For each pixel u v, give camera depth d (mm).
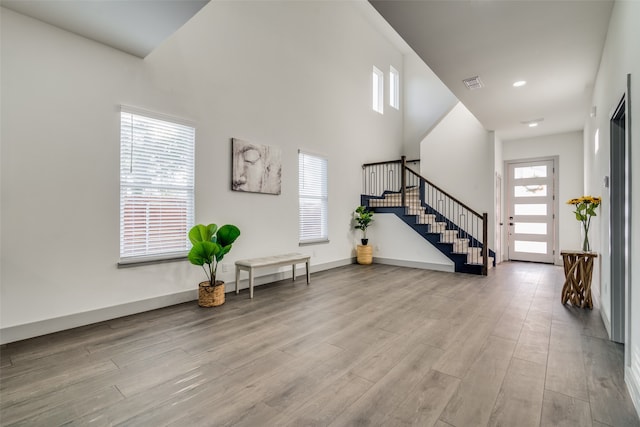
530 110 5336
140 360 2414
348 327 3104
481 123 6148
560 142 6945
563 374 2191
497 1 2627
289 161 5383
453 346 2658
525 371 2234
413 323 3213
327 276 5566
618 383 2074
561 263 6855
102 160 3270
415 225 6340
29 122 2846
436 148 7469
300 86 5629
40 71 2900
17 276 2791
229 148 4441
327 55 6285
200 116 4098
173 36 3844
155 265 3686
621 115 2697
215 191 4270
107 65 3297
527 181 7379
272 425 1668
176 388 2027
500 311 3596
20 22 2795
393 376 2170
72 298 3086
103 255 3283
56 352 2549
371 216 6926
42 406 1840
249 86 4727
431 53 3500
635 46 2004
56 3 2621
